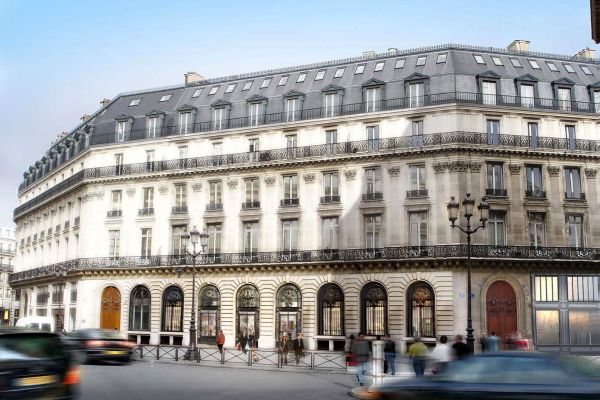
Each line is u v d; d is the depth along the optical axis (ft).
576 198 144.36
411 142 144.36
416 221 142.92
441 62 150.30
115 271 168.76
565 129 146.82
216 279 158.61
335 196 150.00
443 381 35.96
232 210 159.12
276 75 169.58
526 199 141.69
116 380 74.13
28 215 235.40
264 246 154.51
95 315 171.01
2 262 328.29
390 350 78.64
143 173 169.37
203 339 158.61
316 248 149.79
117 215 172.76
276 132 157.58
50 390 38.75
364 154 146.82
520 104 145.69
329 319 147.02
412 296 140.05
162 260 163.63
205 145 164.96
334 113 153.99
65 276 174.19
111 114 184.75
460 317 134.10
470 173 140.67
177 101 176.65
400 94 149.07
